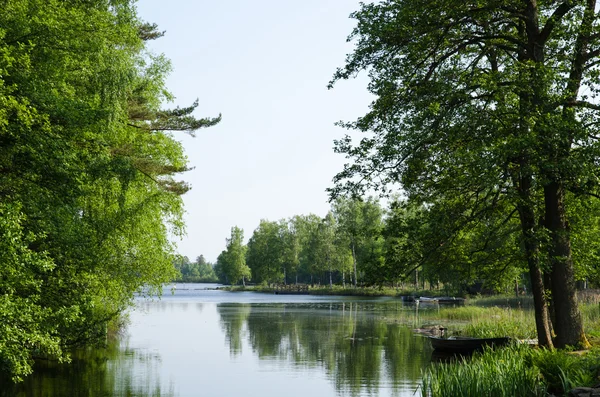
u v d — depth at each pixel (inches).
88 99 666.2
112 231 752.3
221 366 904.3
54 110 552.1
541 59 645.3
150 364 912.3
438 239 645.3
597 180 553.3
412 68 677.3
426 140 639.1
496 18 653.3
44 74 576.1
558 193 645.3
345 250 3919.8
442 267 756.0
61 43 582.6
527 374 533.0
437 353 1020.5
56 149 538.3
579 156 552.7
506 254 754.2
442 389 553.3
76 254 620.4
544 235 577.9
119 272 817.5
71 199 579.2
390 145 648.4
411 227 647.8
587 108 616.1
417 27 632.4
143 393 702.5
